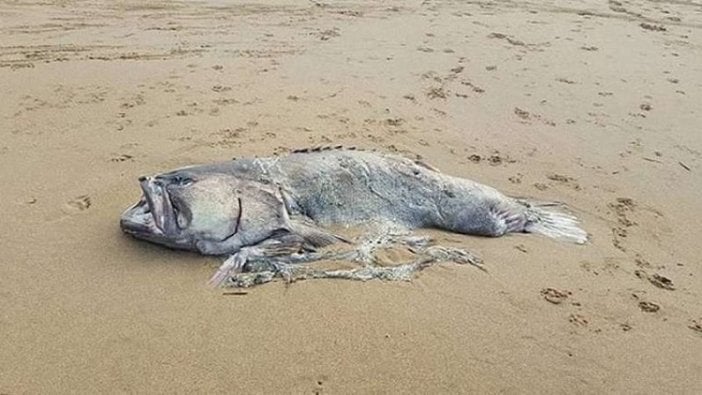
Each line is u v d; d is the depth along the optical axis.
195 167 2.05
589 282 2.02
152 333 1.65
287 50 3.66
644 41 4.34
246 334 1.67
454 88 3.39
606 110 3.34
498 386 1.60
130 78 3.14
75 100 2.89
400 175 2.22
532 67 3.75
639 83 3.68
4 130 2.60
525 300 1.89
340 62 3.56
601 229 2.36
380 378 1.58
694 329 1.88
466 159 2.73
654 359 1.75
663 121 3.28
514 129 3.06
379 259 1.98
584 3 5.09
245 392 1.52
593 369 1.69
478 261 2.04
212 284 1.83
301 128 2.81
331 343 1.66
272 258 1.94
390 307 1.79
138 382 1.52
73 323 1.67
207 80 3.19
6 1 4.00
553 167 2.76
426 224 2.21
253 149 2.59
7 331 1.63
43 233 2.00
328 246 2.01
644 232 2.38
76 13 3.93
